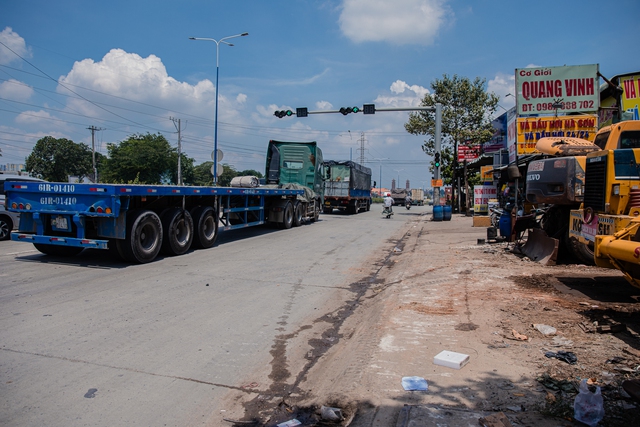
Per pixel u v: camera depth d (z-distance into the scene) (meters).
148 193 9.80
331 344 5.46
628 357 4.32
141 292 7.48
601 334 5.01
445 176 39.19
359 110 23.78
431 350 4.69
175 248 11.03
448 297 6.86
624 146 8.33
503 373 4.06
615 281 7.61
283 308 6.91
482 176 27.88
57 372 4.36
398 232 19.08
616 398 3.48
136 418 3.59
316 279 9.05
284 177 21.75
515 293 6.94
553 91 17.42
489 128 33.44
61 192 9.45
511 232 12.46
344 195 31.81
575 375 3.95
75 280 8.20
